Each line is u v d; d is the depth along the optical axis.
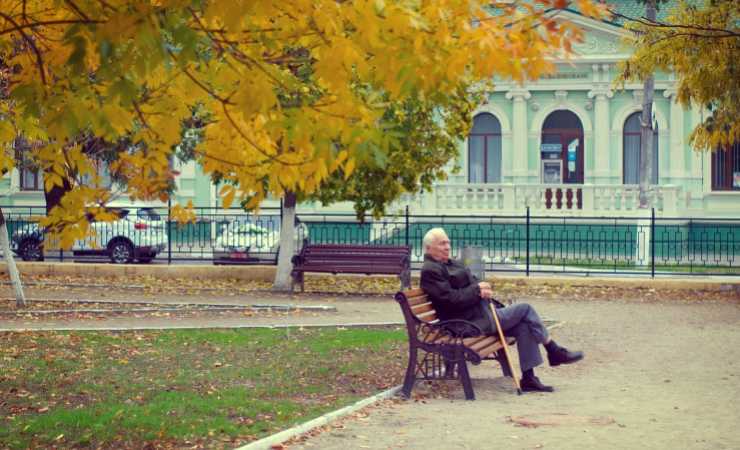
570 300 21.95
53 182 8.27
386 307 20.12
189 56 6.03
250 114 6.74
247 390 11.06
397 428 9.16
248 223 28.45
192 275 25.56
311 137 7.02
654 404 10.41
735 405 10.34
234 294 22.34
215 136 7.92
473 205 39.25
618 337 16.03
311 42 6.96
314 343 14.67
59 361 12.75
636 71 21.70
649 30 21.69
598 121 42.12
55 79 7.71
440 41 6.39
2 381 11.40
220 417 9.55
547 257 30.03
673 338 15.93
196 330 15.95
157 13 6.00
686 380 12.01
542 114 42.66
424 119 22.73
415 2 6.41
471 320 11.48
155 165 8.18
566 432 8.97
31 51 7.87
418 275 27.09
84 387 11.11
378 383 11.64
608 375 12.43
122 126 6.82
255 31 6.88
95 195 8.11
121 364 12.71
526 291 23.48
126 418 9.45
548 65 6.58
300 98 7.15
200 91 7.57
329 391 11.09
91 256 30.83
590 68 42.03
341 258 22.95
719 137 22.22
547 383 11.87
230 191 8.05
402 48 6.42
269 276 25.30
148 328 15.97
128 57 5.94
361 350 14.03
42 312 17.78
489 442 8.57
